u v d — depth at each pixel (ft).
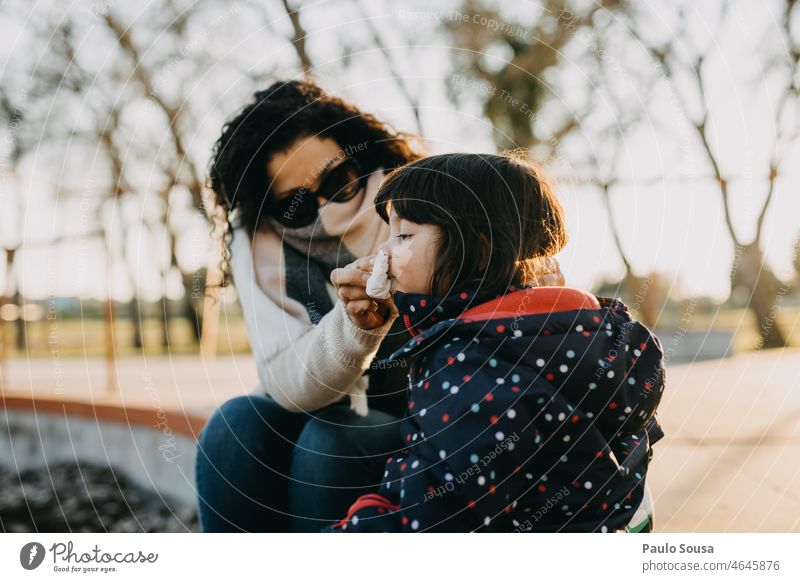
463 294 2.78
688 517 4.19
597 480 2.61
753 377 10.93
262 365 3.45
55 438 9.13
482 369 2.55
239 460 3.38
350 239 3.84
